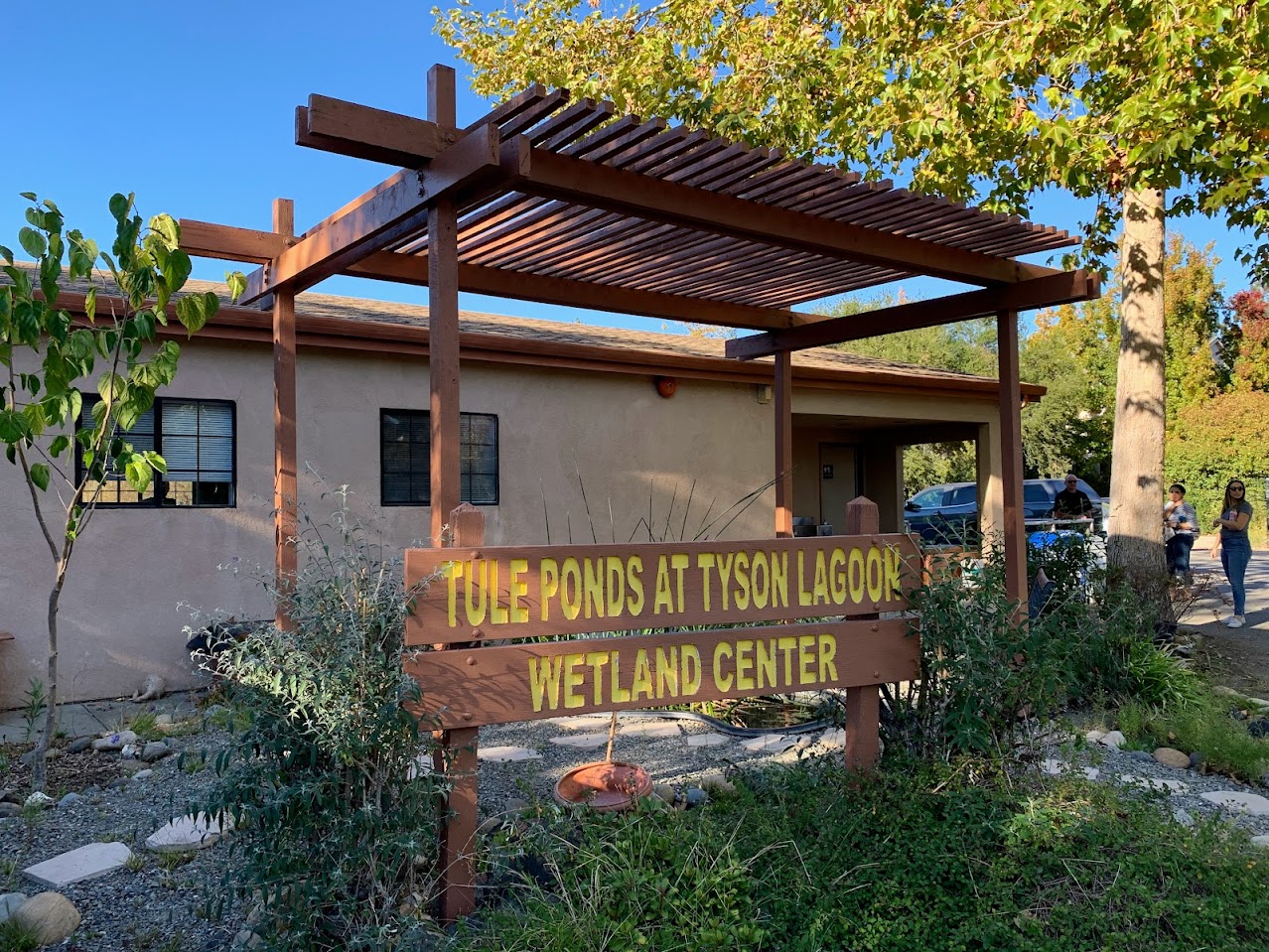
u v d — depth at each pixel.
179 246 5.02
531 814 4.05
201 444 7.92
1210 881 3.57
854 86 10.16
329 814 3.07
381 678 3.25
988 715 4.49
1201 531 27.48
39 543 7.16
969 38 8.75
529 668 3.68
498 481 9.70
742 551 4.19
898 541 4.59
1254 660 9.14
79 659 7.30
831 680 4.34
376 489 8.83
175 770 5.46
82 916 3.62
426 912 3.33
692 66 12.35
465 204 4.13
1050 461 30.23
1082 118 8.10
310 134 3.67
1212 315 30.98
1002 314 6.32
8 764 5.59
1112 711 6.84
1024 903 3.50
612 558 3.90
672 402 11.12
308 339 8.23
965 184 9.61
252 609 8.09
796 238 4.97
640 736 6.24
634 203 4.30
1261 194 9.38
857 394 13.00
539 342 9.59
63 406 4.74
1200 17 7.00
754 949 3.22
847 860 3.68
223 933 3.48
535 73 13.92
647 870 3.44
